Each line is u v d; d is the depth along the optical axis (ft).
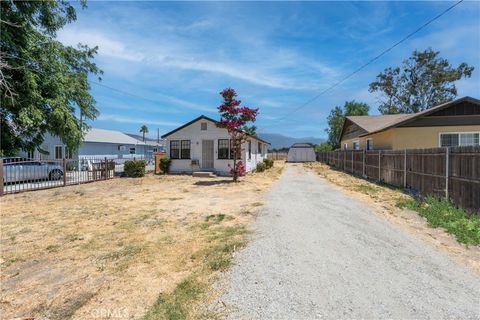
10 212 25.31
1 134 45.11
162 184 45.96
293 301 9.86
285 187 40.27
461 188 22.47
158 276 12.15
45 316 9.49
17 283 11.94
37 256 14.82
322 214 22.76
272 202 28.19
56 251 15.47
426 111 47.19
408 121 48.29
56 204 28.96
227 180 50.60
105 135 109.29
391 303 9.64
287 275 11.85
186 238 17.12
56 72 47.47
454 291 10.42
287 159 152.46
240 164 48.70
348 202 27.86
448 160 24.43
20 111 41.86
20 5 44.21
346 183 44.62
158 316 9.19
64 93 48.65
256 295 10.29
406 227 18.92
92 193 36.58
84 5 49.80
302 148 150.71
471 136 46.19
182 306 9.71
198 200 30.32
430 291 10.43
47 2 45.93
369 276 11.69
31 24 46.70
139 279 11.93
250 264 13.01
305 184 43.88
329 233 17.63
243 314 9.12
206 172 59.67
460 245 15.35
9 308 10.04
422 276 11.66
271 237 16.88
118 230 19.20
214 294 10.44
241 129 48.49
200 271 12.46
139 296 10.56
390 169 40.98
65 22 50.78
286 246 15.34
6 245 16.53
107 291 11.02
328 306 9.50
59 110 45.37
